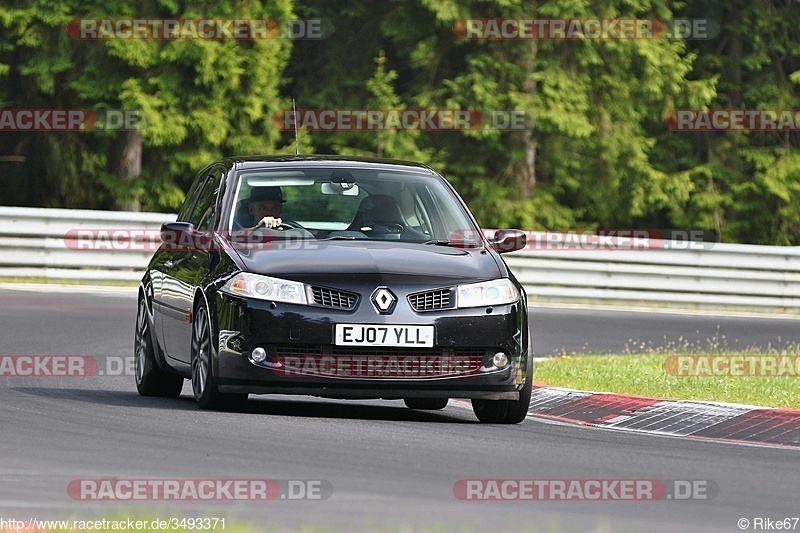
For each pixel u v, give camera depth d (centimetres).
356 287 3186
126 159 10294
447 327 3188
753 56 12531
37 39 9688
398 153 10706
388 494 2277
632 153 11475
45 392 3744
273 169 3634
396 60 11500
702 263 7988
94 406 3388
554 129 10844
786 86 12725
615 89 11369
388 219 3541
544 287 7769
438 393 3189
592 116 11306
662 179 11750
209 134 9844
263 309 3169
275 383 3159
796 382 4269
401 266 3256
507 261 7712
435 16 10888
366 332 3152
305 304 3169
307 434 2919
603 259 7850
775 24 12638
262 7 10012
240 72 9838
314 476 2414
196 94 9869
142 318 3916
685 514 2211
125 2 9750
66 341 5050
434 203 3631
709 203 12094
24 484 2278
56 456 2566
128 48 9606
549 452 2819
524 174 11275
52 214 7262
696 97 11744
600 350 5522
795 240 12594
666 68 11406
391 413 3622
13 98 10412
